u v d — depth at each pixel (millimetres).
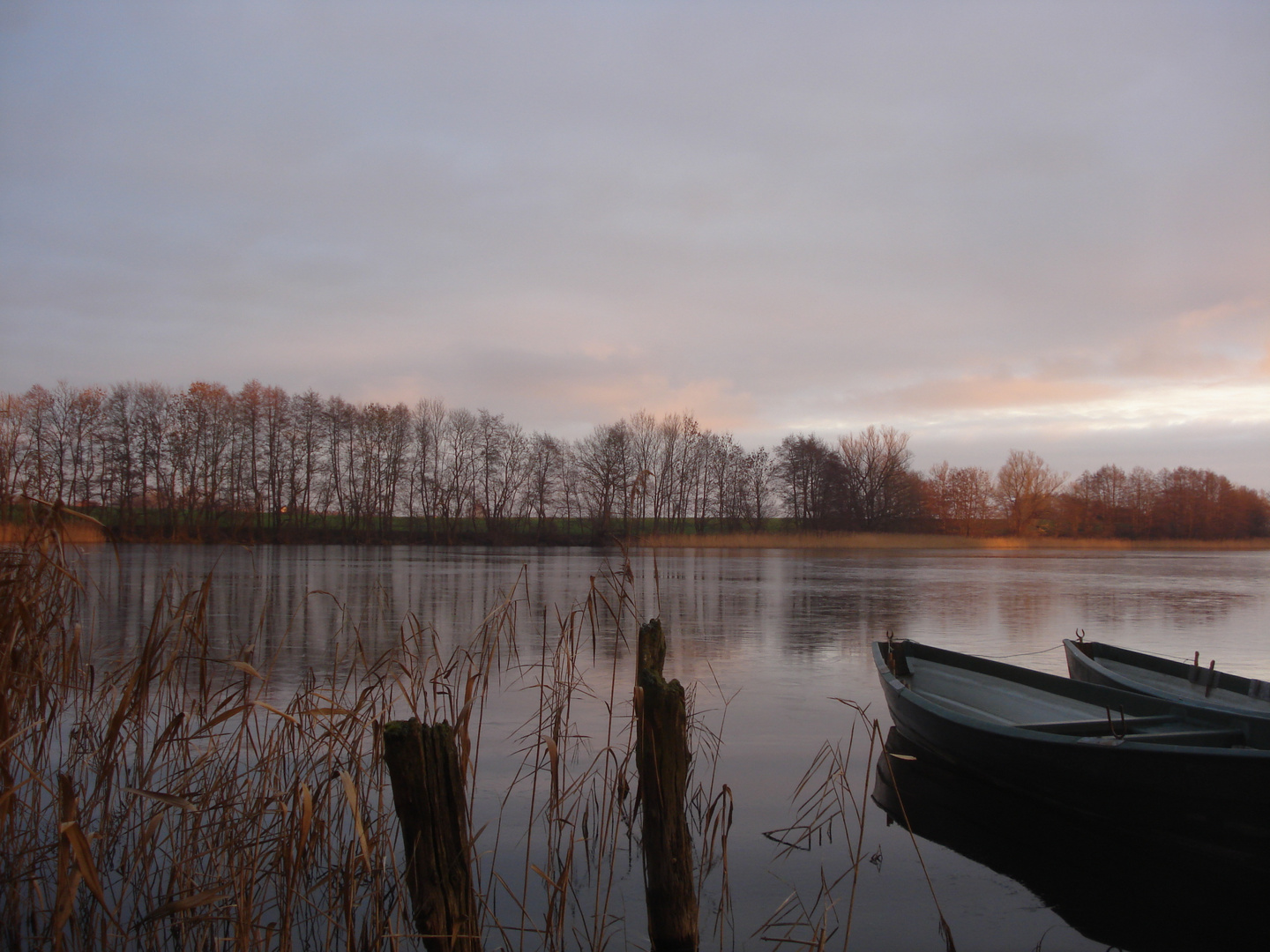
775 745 8148
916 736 7715
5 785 4262
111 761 4566
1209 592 27203
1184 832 5207
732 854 5602
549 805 4383
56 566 4445
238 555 41594
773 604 21453
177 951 4227
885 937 4508
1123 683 8633
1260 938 4527
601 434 65500
